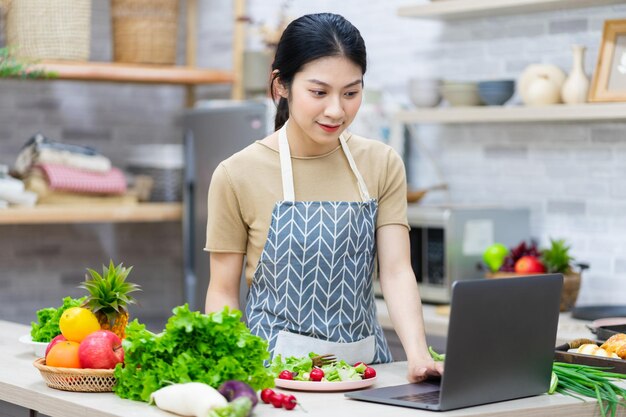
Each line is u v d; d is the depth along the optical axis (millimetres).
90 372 2215
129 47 5164
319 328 2586
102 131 5770
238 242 2646
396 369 2572
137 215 5156
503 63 4488
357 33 2414
